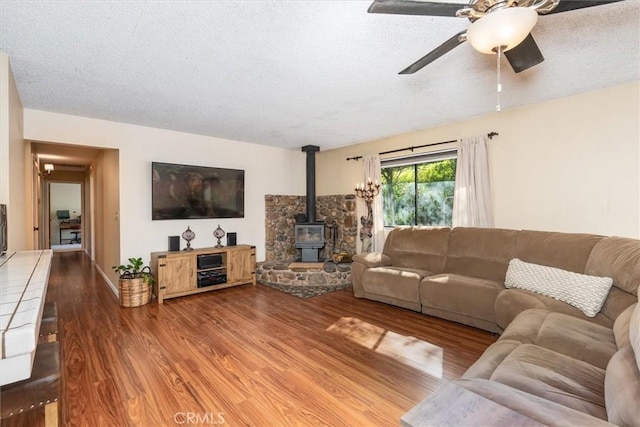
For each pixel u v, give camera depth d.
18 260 1.74
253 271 4.97
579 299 2.32
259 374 2.24
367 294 4.09
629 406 0.99
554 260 2.79
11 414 1.13
